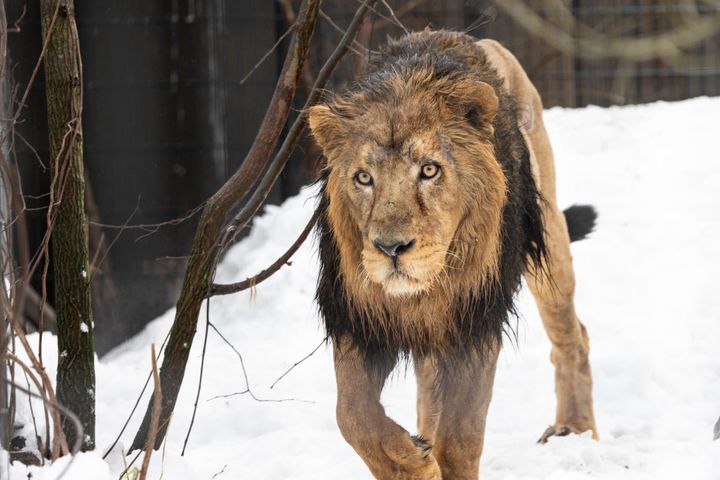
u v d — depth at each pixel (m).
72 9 7.75
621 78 22.31
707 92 22.56
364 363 7.54
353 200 7.17
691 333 13.41
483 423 7.70
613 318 14.16
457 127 7.20
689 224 16.98
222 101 17.64
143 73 17.23
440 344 7.62
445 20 18.77
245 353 13.60
